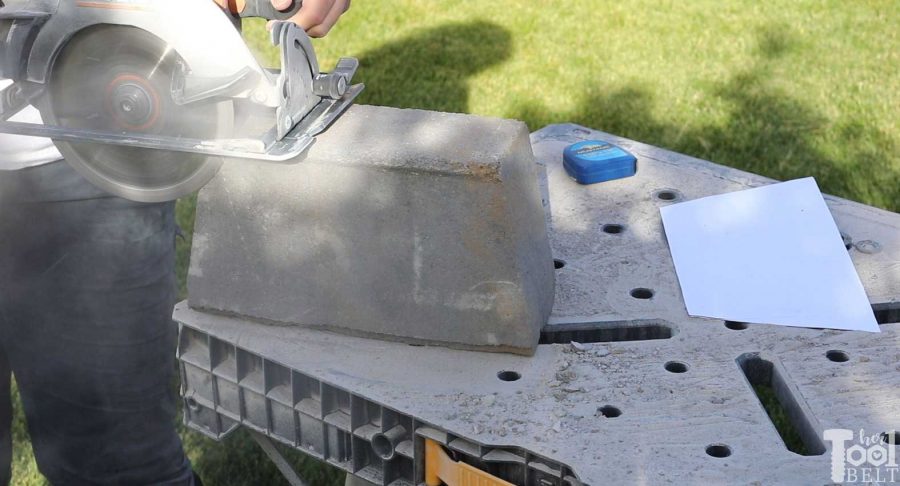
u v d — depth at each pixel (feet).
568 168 6.12
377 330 4.69
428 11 15.87
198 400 5.00
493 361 4.55
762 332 4.74
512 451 4.07
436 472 4.31
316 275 4.69
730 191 5.90
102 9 3.86
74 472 6.17
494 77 13.88
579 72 13.93
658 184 6.03
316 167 4.50
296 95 4.08
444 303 4.57
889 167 11.48
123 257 5.49
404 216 4.48
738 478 3.83
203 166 4.19
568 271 5.26
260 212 4.67
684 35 14.84
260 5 4.24
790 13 15.31
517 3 16.05
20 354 5.81
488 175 4.31
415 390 4.35
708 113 12.77
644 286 5.13
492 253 4.43
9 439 6.12
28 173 5.18
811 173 11.41
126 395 5.89
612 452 3.96
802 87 13.32
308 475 8.25
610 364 4.52
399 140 4.55
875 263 5.23
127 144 3.95
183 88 3.91
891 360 4.52
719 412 4.18
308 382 4.64
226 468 8.32
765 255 5.25
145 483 6.20
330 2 4.32
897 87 13.21
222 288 4.84
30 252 5.45
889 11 15.26
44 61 3.97
